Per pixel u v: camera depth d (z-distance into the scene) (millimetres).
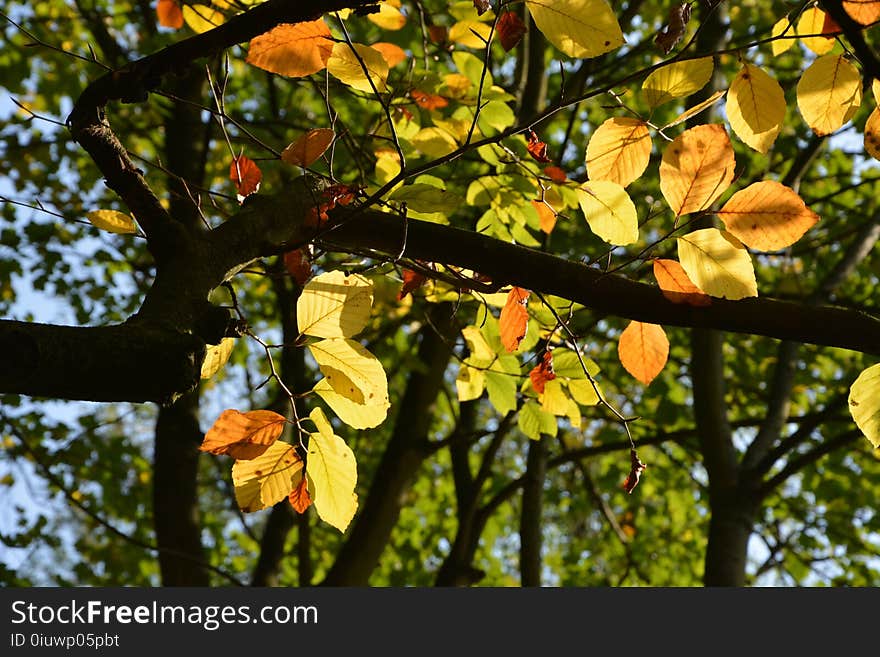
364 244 1629
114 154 1302
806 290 6113
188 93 4789
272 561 5066
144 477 6703
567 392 2160
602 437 6656
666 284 1455
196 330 1232
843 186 6262
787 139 5508
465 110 2420
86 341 958
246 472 1452
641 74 1377
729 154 1325
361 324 1412
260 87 5941
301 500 1477
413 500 7758
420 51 3881
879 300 6020
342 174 3684
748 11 5555
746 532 4598
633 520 7445
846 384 5969
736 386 6641
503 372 2334
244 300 7137
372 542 4789
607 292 1497
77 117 1310
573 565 7691
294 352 4688
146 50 4797
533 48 4637
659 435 5523
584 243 5746
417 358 5074
